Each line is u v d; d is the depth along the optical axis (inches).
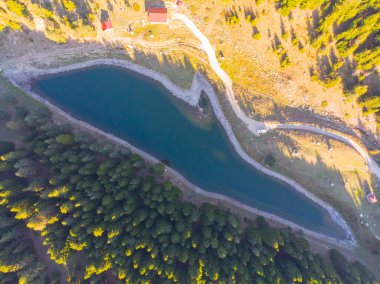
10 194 2285.9
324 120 2878.9
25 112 2664.9
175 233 2283.5
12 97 2738.7
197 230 2442.2
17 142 2684.5
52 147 2407.7
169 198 2397.9
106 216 2235.5
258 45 2812.5
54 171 2436.0
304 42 2736.2
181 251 2252.7
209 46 2844.5
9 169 2381.9
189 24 2824.8
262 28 2778.1
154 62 2871.6
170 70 2876.5
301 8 2618.1
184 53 2854.3
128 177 2481.5
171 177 2859.3
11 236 2256.4
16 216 2219.5
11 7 2534.5
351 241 2849.4
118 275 2198.6
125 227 2301.9
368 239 2827.3
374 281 2546.8
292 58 2792.8
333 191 2864.2
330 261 2723.9
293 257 2445.9
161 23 2812.5
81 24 2669.8
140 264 2192.4
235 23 2778.1
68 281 2352.4
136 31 2827.3
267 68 2847.0
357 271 2524.6
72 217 2246.6
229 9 2778.1
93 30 2751.0
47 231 2207.2
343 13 2479.1
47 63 2874.0
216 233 2367.1
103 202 2266.2
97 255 2187.5
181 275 2220.7
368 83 2667.3
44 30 2760.8
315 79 2753.4
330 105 2849.4
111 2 2775.6
